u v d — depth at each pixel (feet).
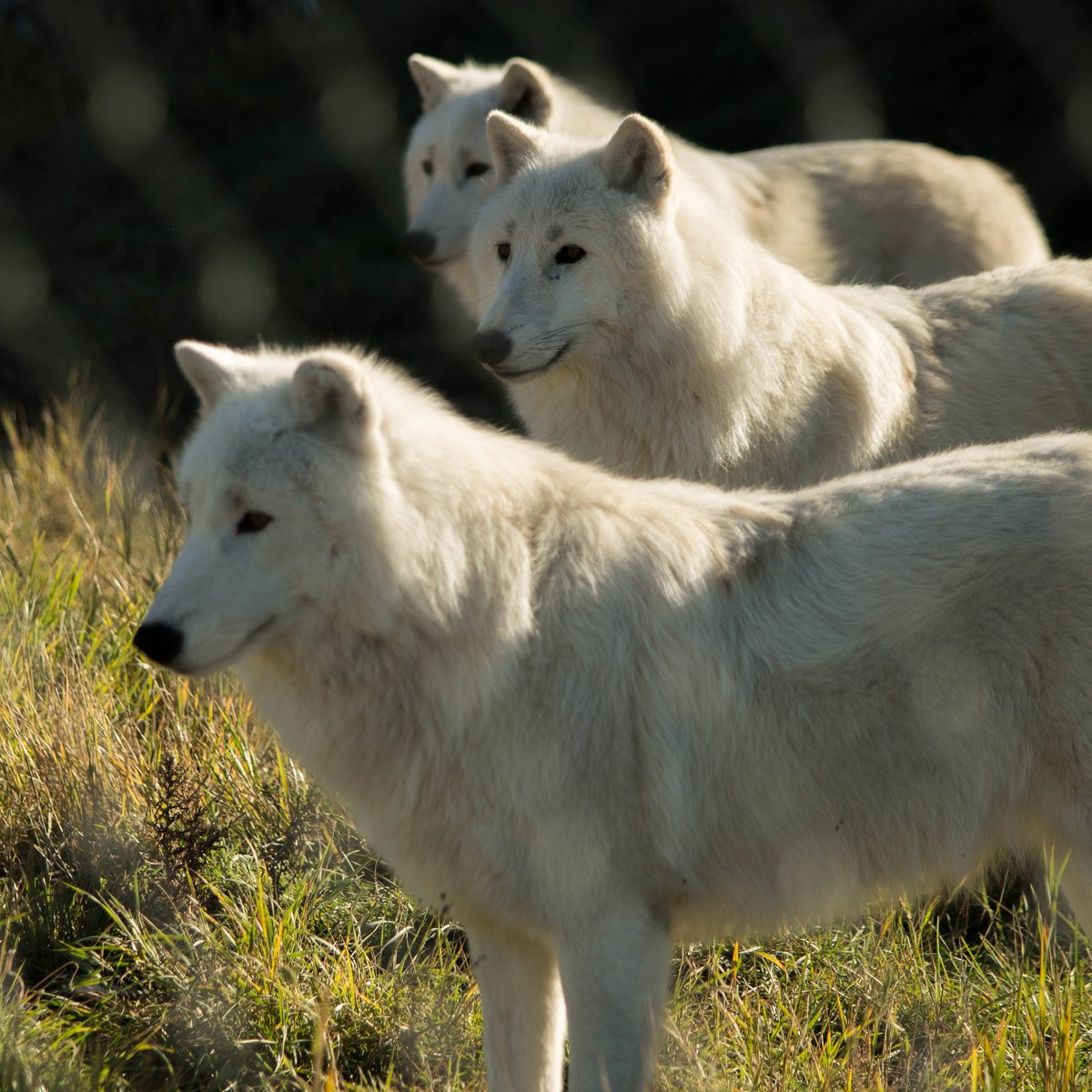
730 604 18.86
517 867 17.99
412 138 47.57
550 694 17.87
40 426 48.67
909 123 60.39
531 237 28.58
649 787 17.99
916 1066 20.18
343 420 16.84
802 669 18.54
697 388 28.96
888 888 19.52
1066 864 19.07
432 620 17.42
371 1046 20.70
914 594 18.53
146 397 51.80
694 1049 19.51
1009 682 18.48
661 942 18.16
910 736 18.58
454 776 17.90
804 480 30.22
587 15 68.13
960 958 23.44
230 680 28.25
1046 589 18.34
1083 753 18.37
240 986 20.86
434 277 58.90
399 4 69.77
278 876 23.62
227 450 16.94
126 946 21.86
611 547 18.57
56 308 56.34
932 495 19.27
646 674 18.15
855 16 60.18
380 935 23.43
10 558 34.04
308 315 57.67
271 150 66.18
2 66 72.49
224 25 75.41
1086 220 58.29
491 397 53.06
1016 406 31.60
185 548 17.24
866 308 32.53
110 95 67.46
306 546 16.93
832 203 45.19
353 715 17.99
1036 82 59.11
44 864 24.18
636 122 27.94
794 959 23.17
